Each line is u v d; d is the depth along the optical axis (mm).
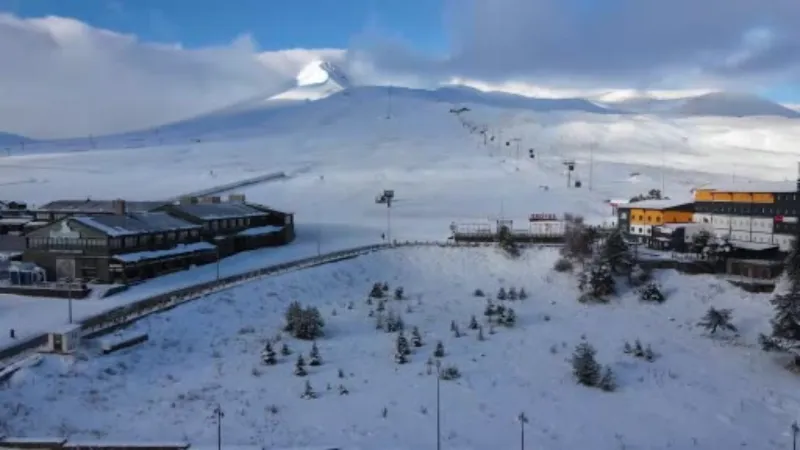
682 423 44281
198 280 74000
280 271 77375
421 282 81562
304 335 60312
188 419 42531
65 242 74062
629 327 64875
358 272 82125
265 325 63500
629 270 75562
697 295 71375
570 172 167625
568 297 74750
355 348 57969
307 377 50875
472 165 185625
